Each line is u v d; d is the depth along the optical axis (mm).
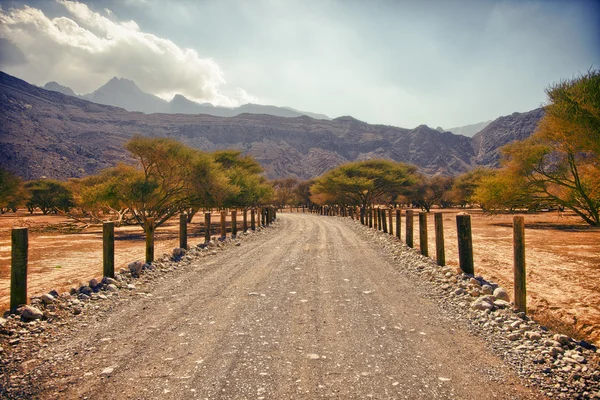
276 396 3283
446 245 16375
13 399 3285
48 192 59156
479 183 33906
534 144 27625
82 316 5641
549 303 7105
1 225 31703
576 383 3520
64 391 3406
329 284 7648
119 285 7500
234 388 3422
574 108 17219
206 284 7734
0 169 35875
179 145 24984
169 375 3688
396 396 3297
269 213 30672
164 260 10391
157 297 6738
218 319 5418
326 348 4344
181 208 28438
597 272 10180
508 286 8430
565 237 19641
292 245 14805
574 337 5125
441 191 61938
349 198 54469
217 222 35188
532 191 28734
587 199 26188
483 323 5242
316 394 3320
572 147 20484
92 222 32156
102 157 176875
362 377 3641
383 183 48562
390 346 4410
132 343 4535
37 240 20266
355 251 12789
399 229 16422
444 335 4781
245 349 4316
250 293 6914
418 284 7641
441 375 3699
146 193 23922
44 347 4453
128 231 26219
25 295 5762
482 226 28516
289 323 5230
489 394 3352
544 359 4027
